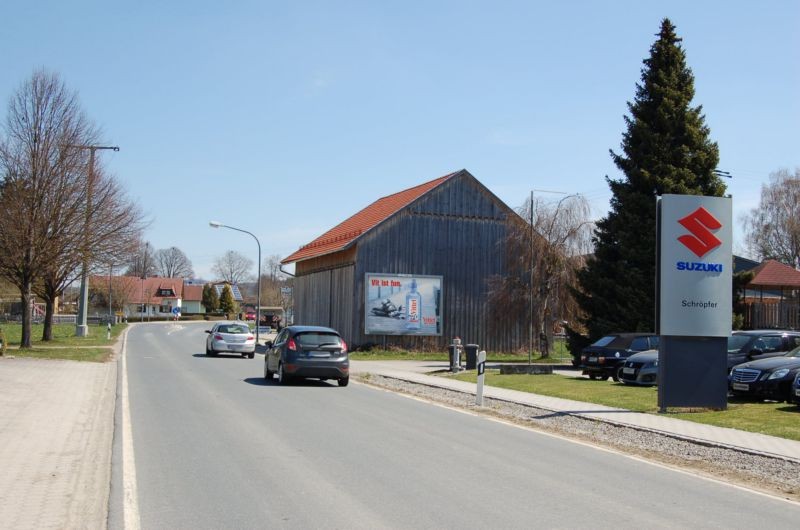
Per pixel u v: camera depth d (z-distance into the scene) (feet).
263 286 439.22
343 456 31.89
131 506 23.27
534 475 28.99
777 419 44.57
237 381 67.00
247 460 30.66
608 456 34.06
